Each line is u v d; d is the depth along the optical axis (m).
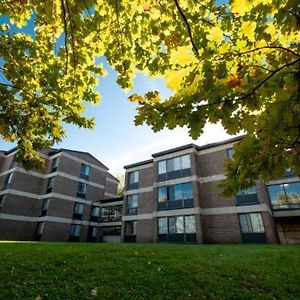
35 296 4.94
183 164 22.69
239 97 2.12
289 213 17.95
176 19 3.72
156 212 22.61
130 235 24.31
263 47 2.14
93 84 6.07
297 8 1.73
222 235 18.80
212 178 20.98
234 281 6.22
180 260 7.99
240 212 18.59
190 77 2.16
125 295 5.18
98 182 34.16
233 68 2.18
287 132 2.15
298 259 8.46
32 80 5.93
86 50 5.30
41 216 27.89
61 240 27.86
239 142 2.50
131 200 25.92
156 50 4.70
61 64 5.74
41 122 6.55
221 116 2.21
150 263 7.46
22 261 7.17
